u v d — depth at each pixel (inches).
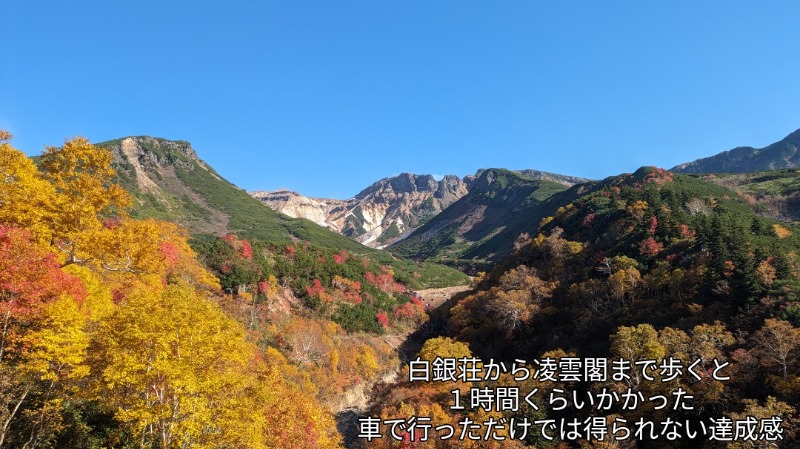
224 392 795.4
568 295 2844.5
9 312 732.7
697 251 2500.0
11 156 986.1
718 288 2042.3
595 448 1364.4
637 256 2849.4
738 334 1689.2
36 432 764.0
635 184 4793.3
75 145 1083.3
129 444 879.7
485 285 4143.7
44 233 1008.9
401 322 3740.2
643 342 1647.4
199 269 2659.9
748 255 2128.4
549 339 2578.7
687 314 2078.0
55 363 827.4
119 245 1116.5
